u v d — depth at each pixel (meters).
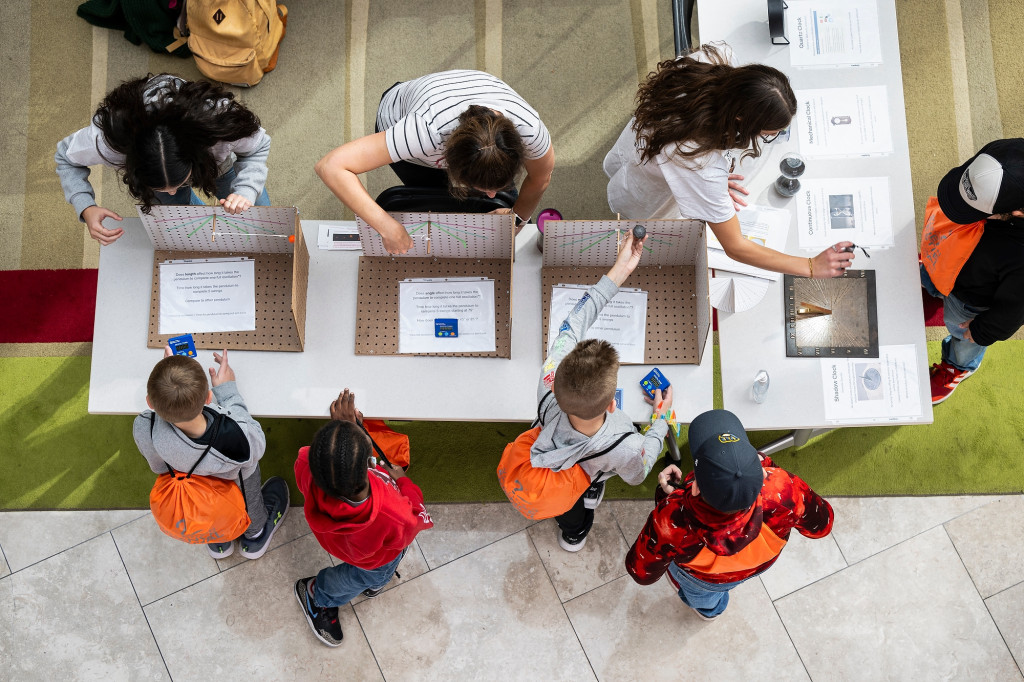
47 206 3.67
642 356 2.65
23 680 3.16
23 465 3.38
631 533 3.36
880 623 3.26
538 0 3.95
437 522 3.37
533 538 3.36
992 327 2.75
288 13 3.92
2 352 3.49
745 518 2.20
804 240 2.80
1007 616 3.26
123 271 2.70
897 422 2.66
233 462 2.42
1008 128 3.80
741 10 3.03
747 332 2.72
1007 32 3.92
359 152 2.34
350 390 2.64
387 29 3.92
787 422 2.66
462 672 3.21
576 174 3.78
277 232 2.62
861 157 2.87
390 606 3.27
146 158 2.20
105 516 3.34
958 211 2.57
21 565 3.28
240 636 3.23
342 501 2.13
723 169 2.32
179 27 3.76
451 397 2.64
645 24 3.95
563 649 3.24
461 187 2.13
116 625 3.23
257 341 2.66
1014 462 3.43
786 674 3.21
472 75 2.38
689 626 3.26
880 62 2.96
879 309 2.73
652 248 2.65
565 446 2.22
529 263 2.76
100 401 2.61
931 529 3.36
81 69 3.84
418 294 2.72
